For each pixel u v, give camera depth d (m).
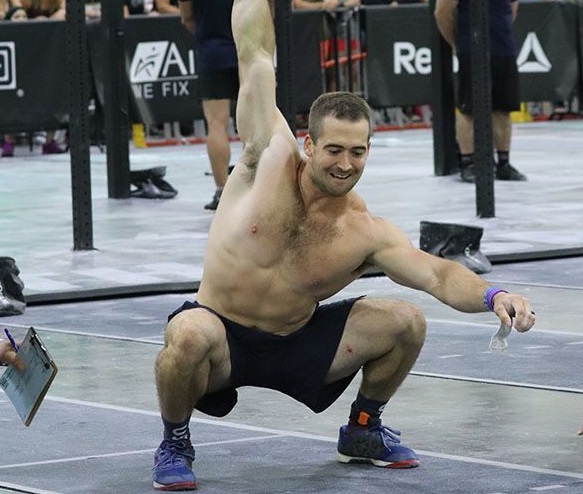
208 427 11.10
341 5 35.59
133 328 15.01
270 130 9.51
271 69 9.52
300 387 9.75
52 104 32.28
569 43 36.66
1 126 31.94
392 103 34.94
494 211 22.08
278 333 9.60
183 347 9.22
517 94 26.67
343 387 9.91
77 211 19.56
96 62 33.06
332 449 10.45
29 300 16.33
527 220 21.73
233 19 9.58
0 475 9.81
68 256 19.23
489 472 9.75
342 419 11.34
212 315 9.44
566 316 15.21
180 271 17.92
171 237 20.84
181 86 33.59
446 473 9.76
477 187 21.95
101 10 25.50
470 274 9.24
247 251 9.40
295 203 9.41
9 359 8.80
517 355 13.41
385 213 22.83
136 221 22.67
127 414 11.52
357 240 9.45
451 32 26.70
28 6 33.81
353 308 9.75
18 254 19.47
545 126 38.62
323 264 9.41
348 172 9.20
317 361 9.66
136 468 9.98
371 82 34.75
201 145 36.03
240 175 9.58
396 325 9.66
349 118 9.16
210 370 9.45
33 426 11.16
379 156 32.16
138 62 33.12
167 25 33.34
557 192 25.12
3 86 31.86
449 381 12.45
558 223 21.39
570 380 12.40
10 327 15.09
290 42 20.83
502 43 26.52
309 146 9.33
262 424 11.21
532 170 28.61
